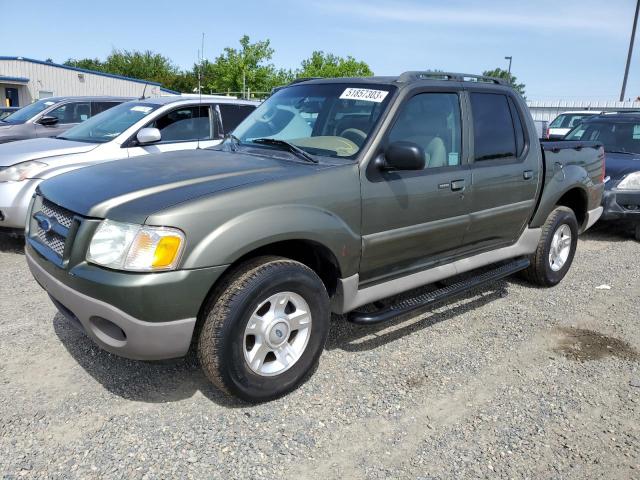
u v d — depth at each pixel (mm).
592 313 4891
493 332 4391
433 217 3973
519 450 2920
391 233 3705
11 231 6145
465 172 4180
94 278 2789
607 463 2842
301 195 3213
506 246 4934
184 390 3342
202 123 7508
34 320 4262
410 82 3922
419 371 3709
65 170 6172
